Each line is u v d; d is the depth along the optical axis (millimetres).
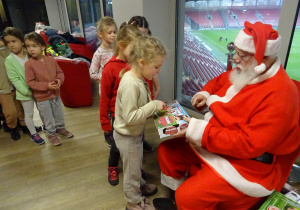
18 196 1512
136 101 1020
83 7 4727
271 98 847
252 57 881
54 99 2049
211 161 1027
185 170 1261
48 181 1639
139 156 1188
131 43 1139
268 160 944
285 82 867
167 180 1269
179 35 2432
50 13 6094
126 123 1036
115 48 1316
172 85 2684
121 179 1630
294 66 1505
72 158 1896
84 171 1734
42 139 2125
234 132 920
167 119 1088
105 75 1338
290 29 1385
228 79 1211
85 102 2930
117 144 1182
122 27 1296
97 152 1972
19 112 2205
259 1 1606
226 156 1021
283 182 1096
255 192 933
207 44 2164
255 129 865
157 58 950
